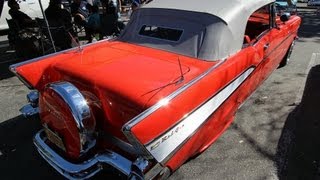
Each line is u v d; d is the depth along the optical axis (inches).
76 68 124.1
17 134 168.2
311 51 317.4
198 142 125.7
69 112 101.4
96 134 110.4
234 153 150.6
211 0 152.3
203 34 137.9
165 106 99.7
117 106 106.7
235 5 147.5
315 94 211.0
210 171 138.8
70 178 113.7
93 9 334.0
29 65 139.0
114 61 129.6
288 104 197.5
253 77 167.3
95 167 113.0
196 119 115.0
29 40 270.7
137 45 153.3
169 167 110.7
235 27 142.3
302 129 169.9
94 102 110.2
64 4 470.0
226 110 142.7
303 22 536.7
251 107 193.6
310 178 134.3
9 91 225.8
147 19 156.6
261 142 159.0
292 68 261.7
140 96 103.3
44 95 111.0
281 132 167.5
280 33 197.0
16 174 138.3
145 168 99.7
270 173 137.1
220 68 127.3
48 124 116.6
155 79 113.7
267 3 174.1
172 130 102.9
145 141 93.7
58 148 119.7
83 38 381.1
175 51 140.6
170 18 148.5
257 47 160.2
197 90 111.8
